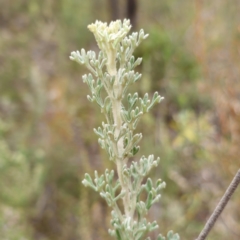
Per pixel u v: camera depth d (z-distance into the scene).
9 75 7.01
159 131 4.55
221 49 4.29
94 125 5.12
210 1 4.87
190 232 3.78
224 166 3.72
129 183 1.29
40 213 4.41
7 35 8.27
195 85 5.26
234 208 3.59
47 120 5.28
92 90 1.26
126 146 1.26
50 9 8.05
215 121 4.65
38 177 4.43
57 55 7.26
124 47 1.23
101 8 8.17
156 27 6.83
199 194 4.04
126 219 1.23
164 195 4.08
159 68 5.70
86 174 1.30
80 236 4.14
